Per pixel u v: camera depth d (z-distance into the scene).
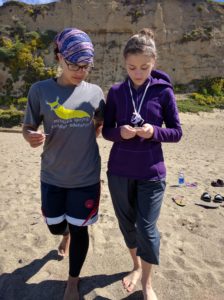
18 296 2.91
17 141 14.82
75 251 2.78
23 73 27.98
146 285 2.71
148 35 2.60
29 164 8.28
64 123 2.69
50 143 2.75
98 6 30.50
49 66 28.34
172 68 29.53
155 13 30.05
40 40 29.72
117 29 30.36
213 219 4.54
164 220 4.45
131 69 2.55
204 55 29.56
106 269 3.26
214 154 10.61
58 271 3.23
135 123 2.62
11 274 3.19
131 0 30.88
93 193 2.80
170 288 2.96
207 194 5.37
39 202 5.19
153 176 2.65
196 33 29.62
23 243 3.76
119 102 2.74
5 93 27.69
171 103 2.68
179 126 2.68
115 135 2.62
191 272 3.20
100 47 30.23
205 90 28.17
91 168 2.79
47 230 4.07
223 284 3.04
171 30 29.98
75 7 30.58
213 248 3.71
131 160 2.66
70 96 2.73
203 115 23.61
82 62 2.59
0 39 29.16
